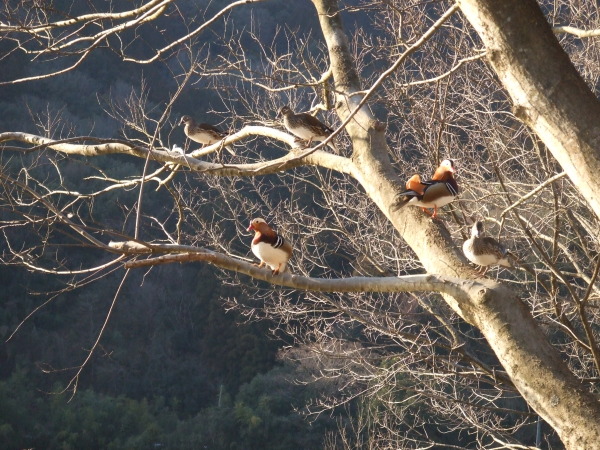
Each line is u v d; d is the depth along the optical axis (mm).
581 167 6426
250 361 32781
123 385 33594
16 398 30594
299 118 13641
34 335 33375
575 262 13734
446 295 8688
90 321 34812
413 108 12625
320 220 16344
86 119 34094
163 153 11562
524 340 8000
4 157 30281
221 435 30156
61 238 34844
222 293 34656
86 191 31969
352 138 10812
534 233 13148
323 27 12383
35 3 12625
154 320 35562
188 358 34719
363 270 14055
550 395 7730
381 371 15375
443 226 9578
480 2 6648
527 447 11766
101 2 29797
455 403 14281
